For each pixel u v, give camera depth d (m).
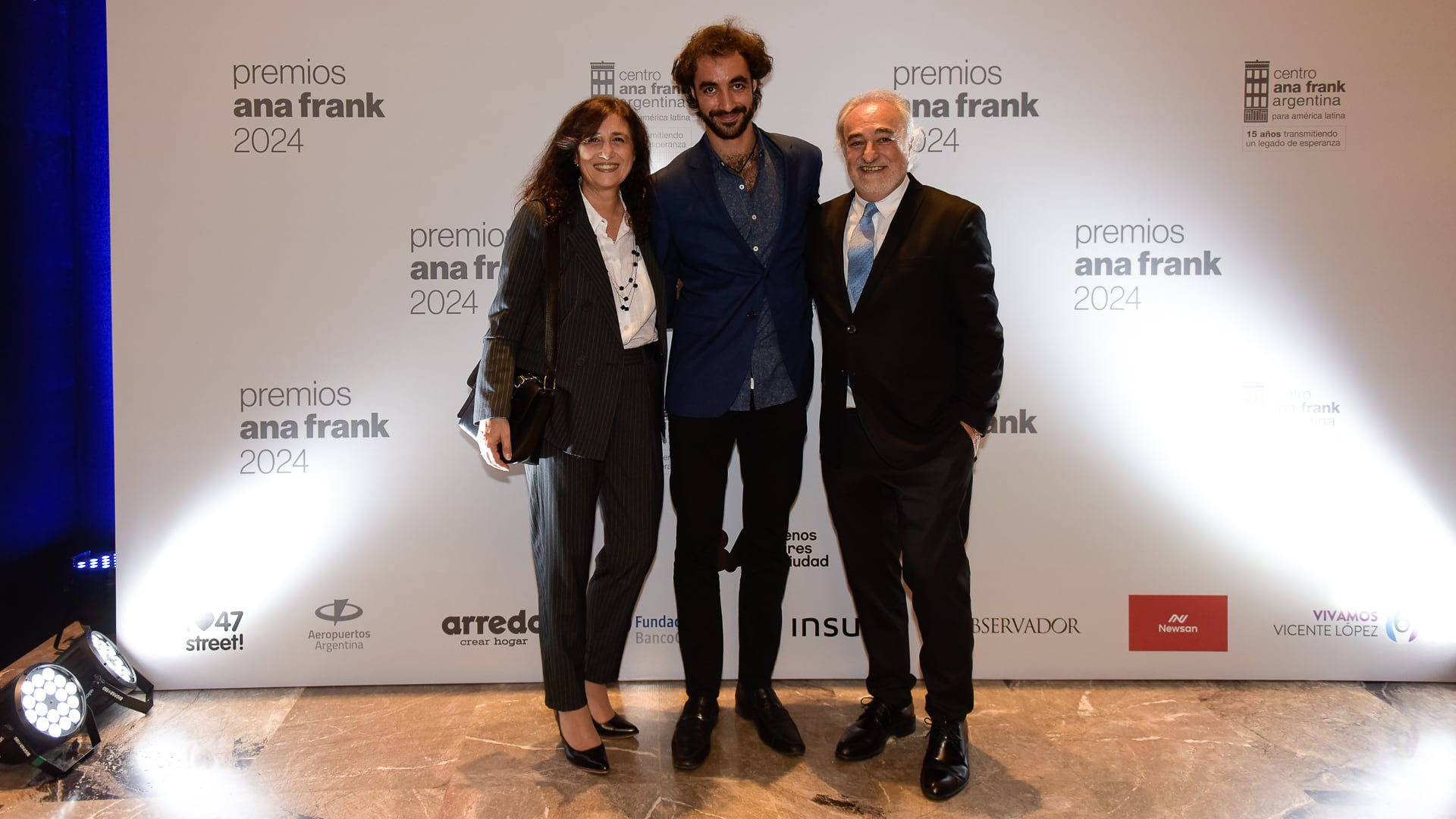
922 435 2.06
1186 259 2.68
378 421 2.69
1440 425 2.68
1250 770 2.22
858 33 2.62
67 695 2.27
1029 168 2.66
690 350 2.17
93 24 2.99
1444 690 2.68
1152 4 2.62
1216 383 2.70
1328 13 2.60
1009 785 2.15
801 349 2.18
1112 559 2.75
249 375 2.66
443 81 2.62
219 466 2.67
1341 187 2.64
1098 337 2.70
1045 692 2.68
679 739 2.24
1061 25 2.62
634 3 2.61
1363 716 2.51
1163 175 2.66
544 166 2.12
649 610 2.78
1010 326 2.70
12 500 2.78
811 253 2.16
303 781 2.18
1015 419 2.72
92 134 3.02
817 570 2.77
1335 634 2.74
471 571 2.73
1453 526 2.70
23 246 2.82
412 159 2.64
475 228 2.66
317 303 2.66
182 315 2.64
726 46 2.01
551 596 2.15
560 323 2.06
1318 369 2.69
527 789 2.14
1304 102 2.62
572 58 2.62
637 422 2.14
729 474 2.73
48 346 2.94
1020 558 2.75
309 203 2.64
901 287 2.02
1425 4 2.59
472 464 2.71
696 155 2.13
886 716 2.32
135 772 2.22
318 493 2.70
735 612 2.77
